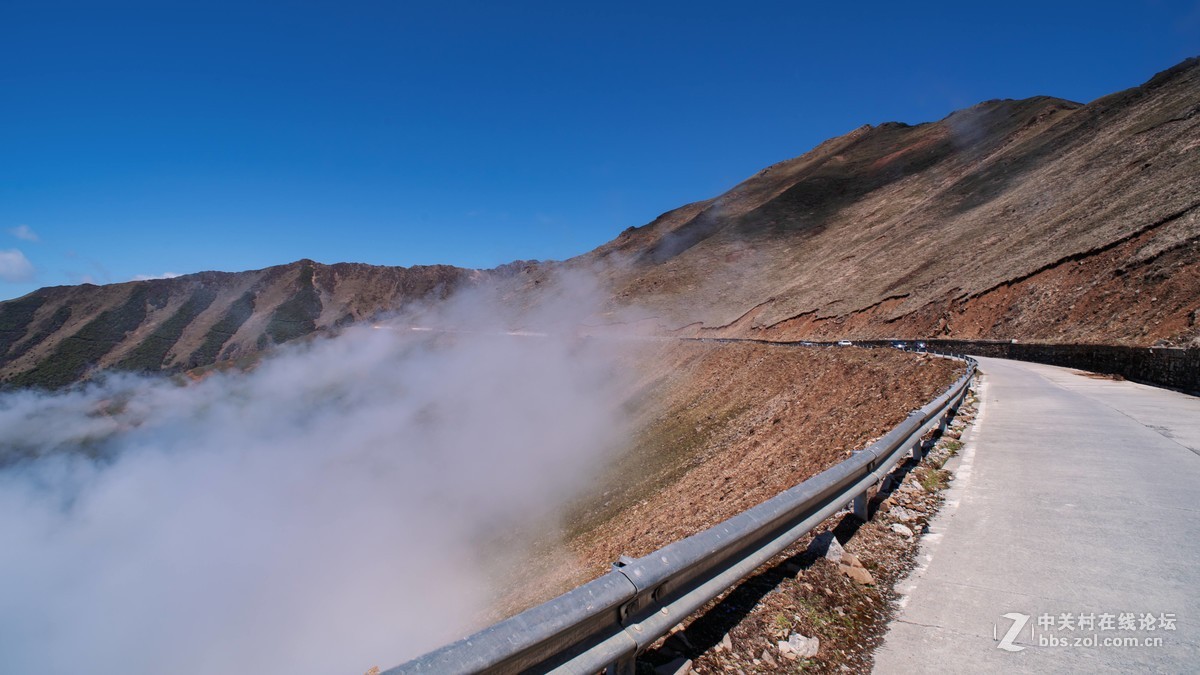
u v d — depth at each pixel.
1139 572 4.58
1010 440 9.81
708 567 3.60
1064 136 78.44
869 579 4.70
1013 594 4.36
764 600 4.21
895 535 5.70
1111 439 9.58
